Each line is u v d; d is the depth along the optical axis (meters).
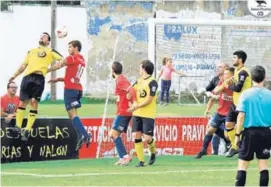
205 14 70.81
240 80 30.56
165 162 30.73
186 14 71.12
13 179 25.72
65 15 68.75
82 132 31.33
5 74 67.38
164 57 48.09
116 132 29.66
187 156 33.16
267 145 21.83
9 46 67.56
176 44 47.38
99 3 69.50
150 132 28.92
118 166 29.42
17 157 30.47
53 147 31.22
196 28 46.53
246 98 21.75
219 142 33.88
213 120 32.03
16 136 30.47
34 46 68.12
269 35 40.25
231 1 70.12
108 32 69.94
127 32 70.50
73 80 31.75
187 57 48.00
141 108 28.78
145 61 28.55
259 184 22.53
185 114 48.38
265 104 21.72
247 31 40.91
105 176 26.45
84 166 29.41
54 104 62.59
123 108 29.50
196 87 51.25
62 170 28.09
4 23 67.44
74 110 31.62
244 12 69.50
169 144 33.56
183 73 49.06
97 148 32.38
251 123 21.72
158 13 70.94
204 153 32.41
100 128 32.44
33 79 31.66
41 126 31.02
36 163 30.28
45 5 68.31
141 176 26.52
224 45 43.72
